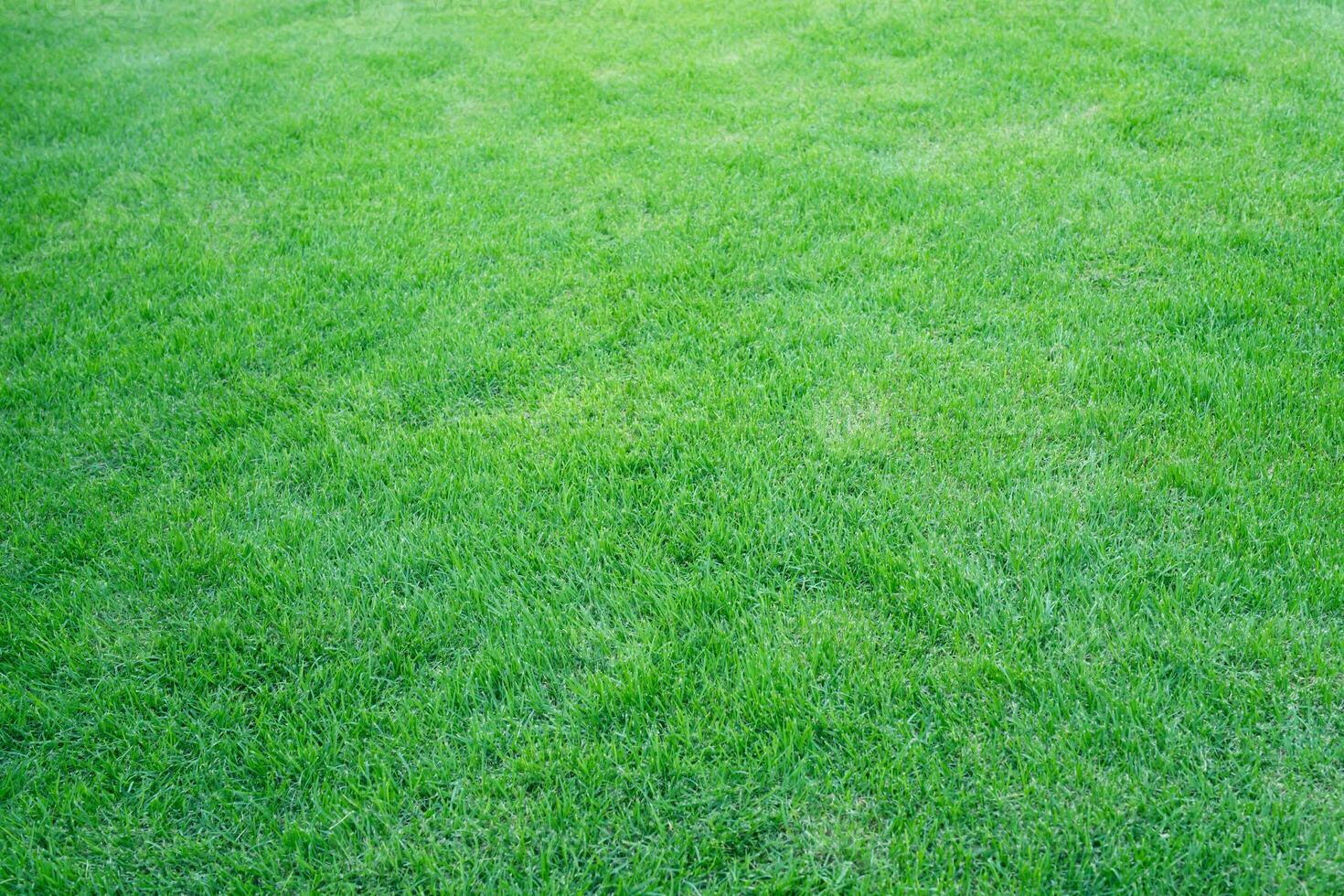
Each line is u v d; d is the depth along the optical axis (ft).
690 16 25.53
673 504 9.48
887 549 8.69
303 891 6.56
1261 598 7.93
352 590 8.80
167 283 14.23
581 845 6.73
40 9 30.09
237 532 9.50
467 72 22.61
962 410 10.36
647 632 8.18
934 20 23.02
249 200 16.84
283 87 22.26
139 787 7.31
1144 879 6.21
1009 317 11.96
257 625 8.45
